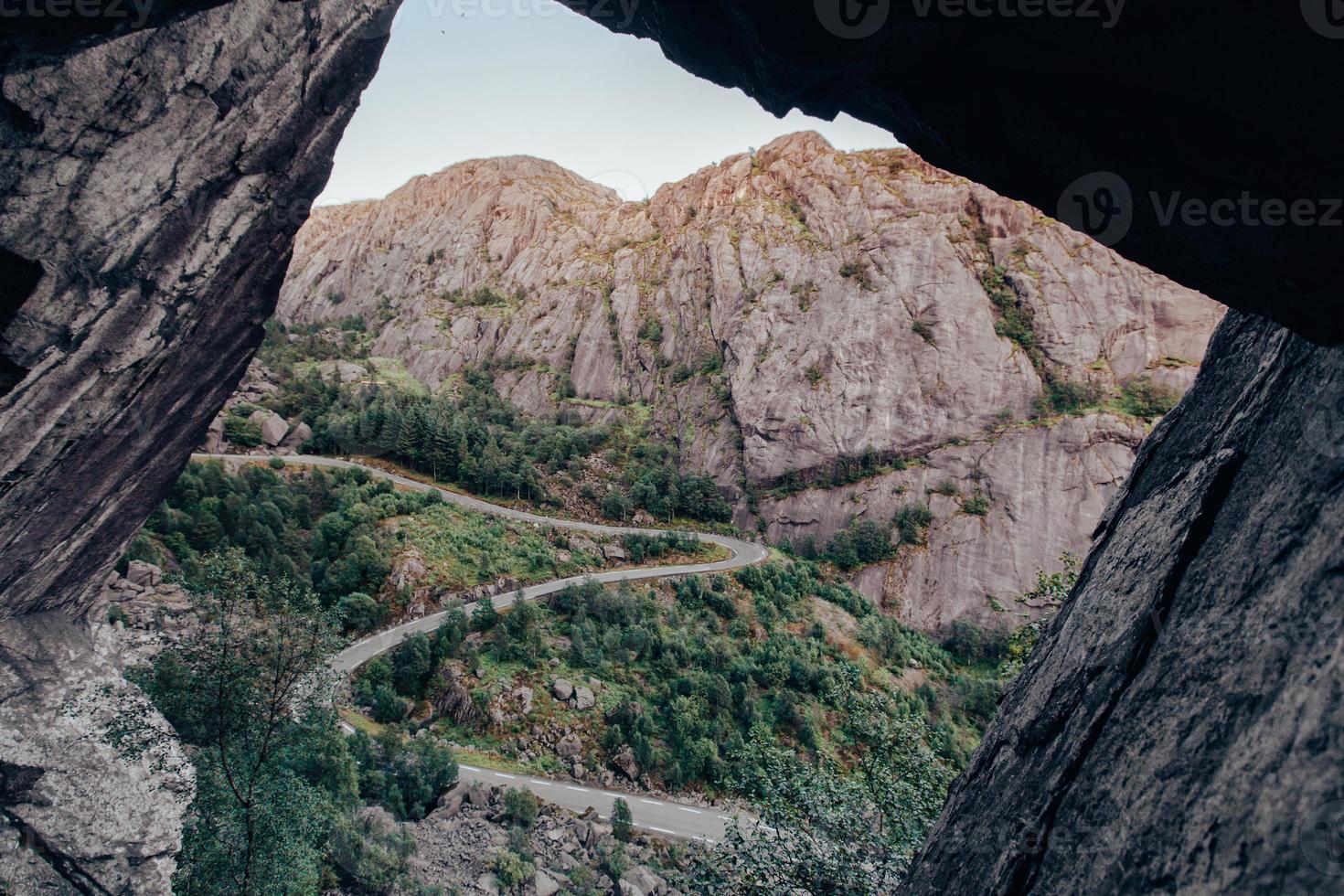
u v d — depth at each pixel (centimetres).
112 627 2058
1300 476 405
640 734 4303
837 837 1078
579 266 16575
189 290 638
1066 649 635
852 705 1209
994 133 417
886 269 11106
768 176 14562
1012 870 491
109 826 1280
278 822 1700
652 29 507
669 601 6297
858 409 10219
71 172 474
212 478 6072
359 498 6788
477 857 2941
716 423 11394
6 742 1189
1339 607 329
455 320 16550
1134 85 351
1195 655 421
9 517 776
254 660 1680
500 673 4631
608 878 3008
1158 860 359
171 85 483
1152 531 579
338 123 668
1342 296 371
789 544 9106
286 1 513
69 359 584
